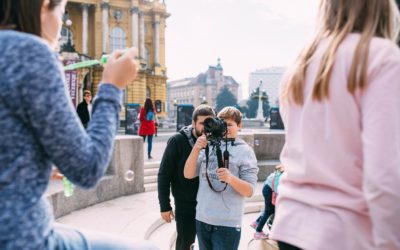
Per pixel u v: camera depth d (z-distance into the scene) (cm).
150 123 1219
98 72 4606
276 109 2777
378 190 109
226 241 315
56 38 137
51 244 118
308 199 132
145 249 145
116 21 4934
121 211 633
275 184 507
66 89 115
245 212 750
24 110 108
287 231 134
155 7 5203
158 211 634
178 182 372
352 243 122
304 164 135
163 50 5353
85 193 655
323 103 131
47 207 119
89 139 118
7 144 106
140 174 796
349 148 128
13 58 107
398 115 115
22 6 122
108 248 136
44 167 114
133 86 4881
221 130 307
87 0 4691
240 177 322
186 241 375
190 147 369
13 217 105
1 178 105
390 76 118
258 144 1030
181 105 2375
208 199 321
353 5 140
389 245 110
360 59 124
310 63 141
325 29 148
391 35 144
